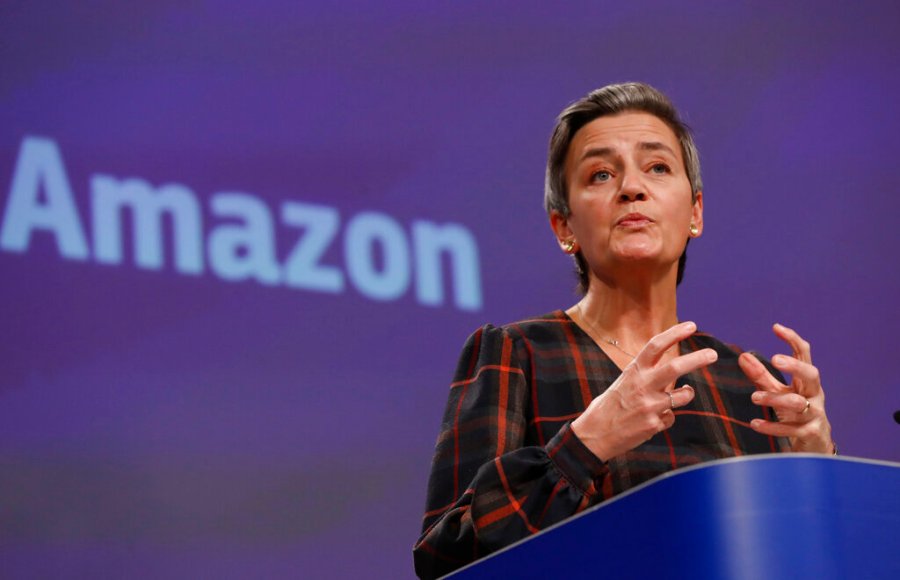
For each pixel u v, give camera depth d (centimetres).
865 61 758
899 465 203
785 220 718
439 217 654
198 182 614
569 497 263
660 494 199
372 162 648
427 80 669
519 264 662
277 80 640
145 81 616
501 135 677
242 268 612
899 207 741
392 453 617
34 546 559
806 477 196
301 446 603
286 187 629
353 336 623
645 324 336
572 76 700
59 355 578
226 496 587
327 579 594
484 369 317
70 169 596
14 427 566
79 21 610
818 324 707
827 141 738
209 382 596
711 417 322
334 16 657
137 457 579
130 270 595
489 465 273
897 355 714
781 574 190
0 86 592
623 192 326
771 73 738
